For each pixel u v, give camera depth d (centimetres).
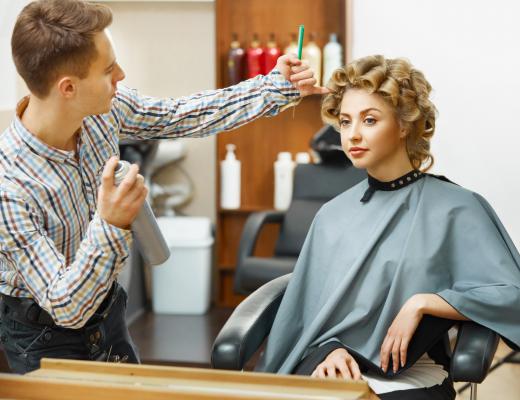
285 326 181
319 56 423
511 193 414
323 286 183
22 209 148
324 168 383
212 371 113
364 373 169
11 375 111
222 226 451
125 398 106
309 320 184
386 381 164
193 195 460
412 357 162
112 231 133
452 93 415
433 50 415
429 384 167
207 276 439
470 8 408
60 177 158
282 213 379
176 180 458
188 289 432
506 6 403
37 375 114
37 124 154
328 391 109
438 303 159
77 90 148
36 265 145
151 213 138
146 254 143
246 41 443
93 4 148
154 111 185
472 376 150
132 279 419
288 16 439
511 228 415
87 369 117
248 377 112
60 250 163
